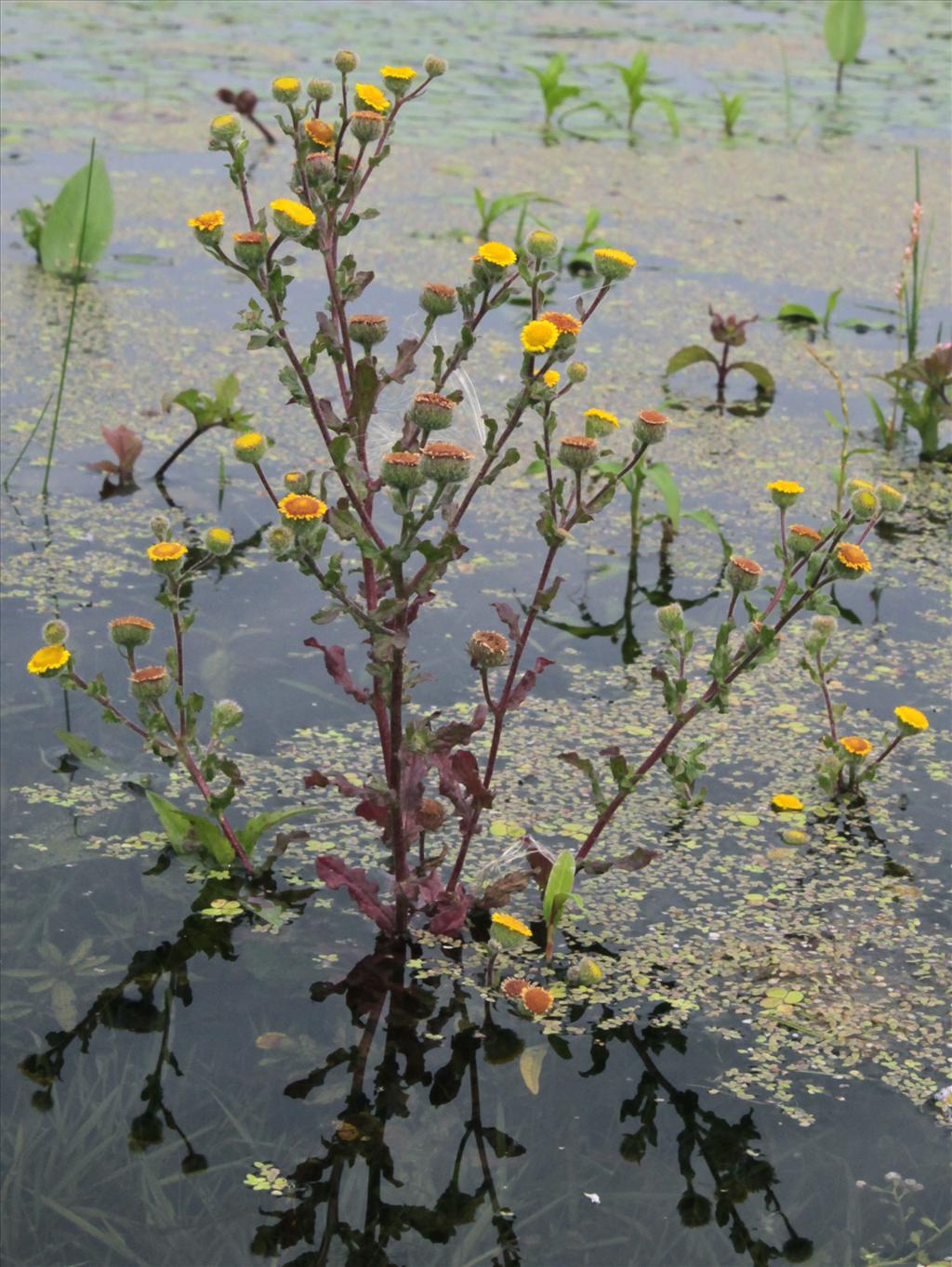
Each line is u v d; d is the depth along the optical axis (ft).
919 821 2.27
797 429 3.38
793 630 2.63
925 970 2.05
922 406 3.26
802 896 2.14
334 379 3.42
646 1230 1.78
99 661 2.42
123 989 1.98
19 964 1.99
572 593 2.70
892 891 2.15
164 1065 1.90
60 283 3.95
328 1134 1.85
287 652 2.48
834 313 4.09
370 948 2.05
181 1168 1.81
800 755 2.37
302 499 1.87
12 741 2.29
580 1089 1.90
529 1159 1.84
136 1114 1.85
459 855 2.08
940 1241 1.77
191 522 2.78
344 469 1.93
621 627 2.63
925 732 2.42
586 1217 1.79
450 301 1.98
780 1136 1.86
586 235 4.22
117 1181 1.80
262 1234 1.76
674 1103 1.89
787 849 2.21
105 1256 1.73
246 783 2.25
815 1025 1.98
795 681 2.52
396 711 2.00
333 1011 1.97
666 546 2.85
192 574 2.05
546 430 1.99
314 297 3.91
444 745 1.99
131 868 2.12
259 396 3.31
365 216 2.02
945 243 4.73
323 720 2.36
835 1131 1.87
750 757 2.36
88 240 3.95
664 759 2.09
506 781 2.30
